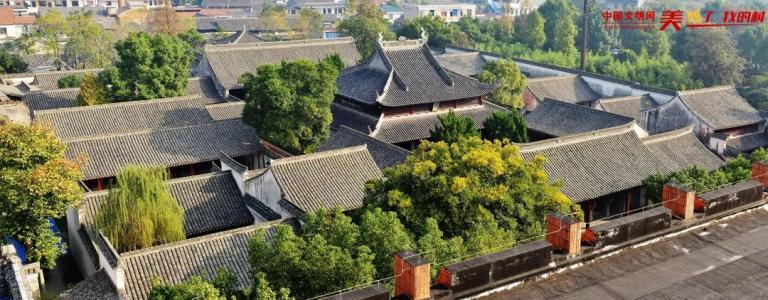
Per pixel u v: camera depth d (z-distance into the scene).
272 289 20.89
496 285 16.41
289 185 34.97
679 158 44.69
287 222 32.62
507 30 115.38
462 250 22.92
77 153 45.31
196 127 50.31
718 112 57.50
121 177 31.89
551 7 114.62
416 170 27.03
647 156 43.03
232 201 38.41
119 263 27.64
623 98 64.56
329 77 48.72
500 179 27.75
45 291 32.38
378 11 105.12
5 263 29.92
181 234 32.75
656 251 18.50
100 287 29.12
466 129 42.78
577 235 17.70
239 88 67.44
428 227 24.00
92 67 84.12
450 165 27.50
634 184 40.03
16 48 95.31
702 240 19.16
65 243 37.28
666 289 16.52
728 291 16.39
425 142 30.05
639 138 44.47
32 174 31.44
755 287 16.55
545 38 112.12
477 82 56.00
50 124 50.59
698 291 16.41
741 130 57.75
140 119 53.53
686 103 57.19
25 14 133.25
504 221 26.91
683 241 19.09
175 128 49.59
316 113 48.28
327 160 37.09
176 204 33.44
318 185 35.47
